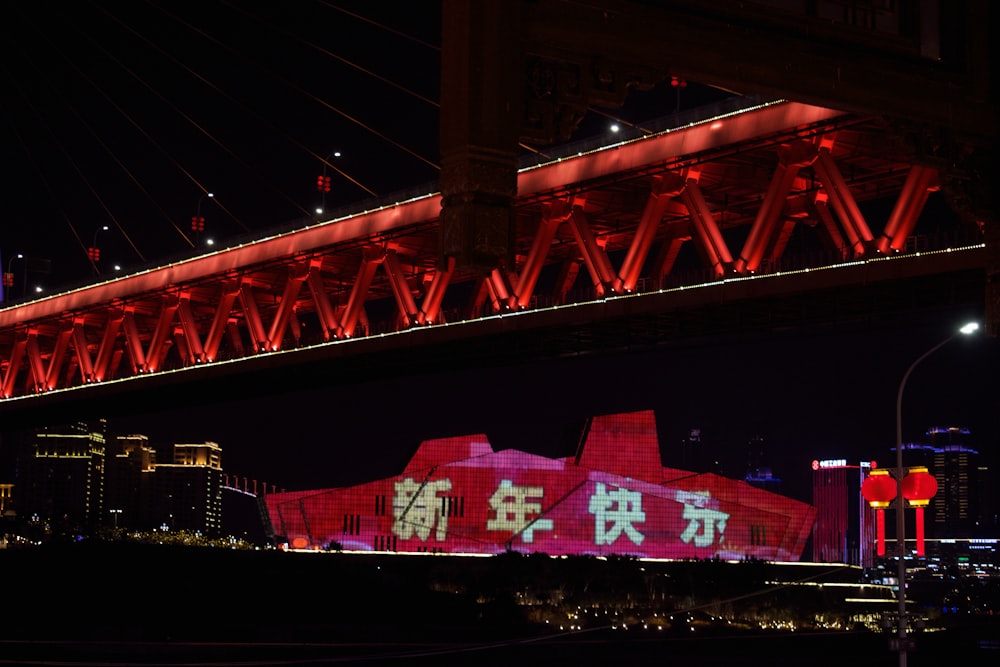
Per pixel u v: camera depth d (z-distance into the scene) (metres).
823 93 13.38
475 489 99.62
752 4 12.92
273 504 99.88
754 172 65.38
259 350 90.50
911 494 35.34
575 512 99.62
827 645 79.50
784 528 101.19
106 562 86.81
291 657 74.62
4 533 163.12
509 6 11.66
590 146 68.06
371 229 82.75
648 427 101.50
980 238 51.16
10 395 120.12
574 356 71.38
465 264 11.45
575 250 79.19
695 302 61.06
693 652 78.44
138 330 118.94
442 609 84.88
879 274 53.88
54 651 72.69
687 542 100.12
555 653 76.25
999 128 14.70
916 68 14.06
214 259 95.19
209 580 86.12
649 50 12.27
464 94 11.50
